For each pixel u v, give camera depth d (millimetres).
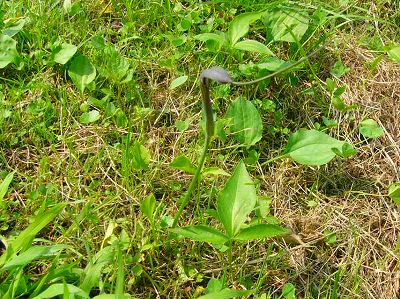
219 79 299
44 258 409
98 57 530
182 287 416
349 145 456
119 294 332
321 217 458
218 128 465
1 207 433
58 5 567
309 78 540
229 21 578
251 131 479
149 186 460
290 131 514
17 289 371
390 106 533
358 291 420
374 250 440
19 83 509
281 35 544
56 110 500
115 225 431
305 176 480
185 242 427
